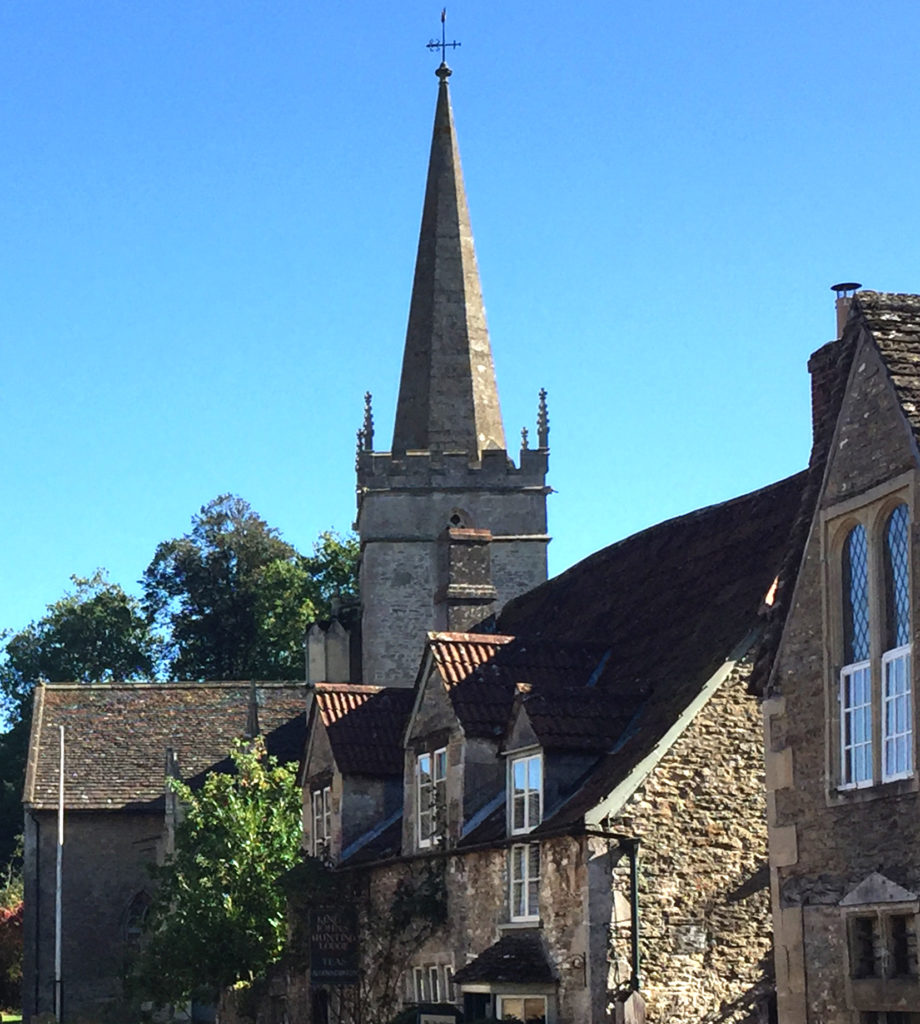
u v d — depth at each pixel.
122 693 61.31
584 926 24.00
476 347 61.56
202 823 38.41
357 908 32.16
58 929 54.84
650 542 33.12
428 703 30.20
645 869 24.20
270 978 37.03
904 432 17.86
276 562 87.19
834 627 19.00
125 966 42.66
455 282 61.97
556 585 36.88
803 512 19.84
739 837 24.61
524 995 25.41
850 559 18.97
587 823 23.98
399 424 61.53
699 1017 24.00
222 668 90.56
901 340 18.50
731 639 25.80
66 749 59.19
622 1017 23.55
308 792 35.78
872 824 18.20
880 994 17.84
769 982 24.33
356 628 60.47
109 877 57.00
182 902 37.59
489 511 58.41
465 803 28.45
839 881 18.70
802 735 19.53
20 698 90.19
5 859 85.56
